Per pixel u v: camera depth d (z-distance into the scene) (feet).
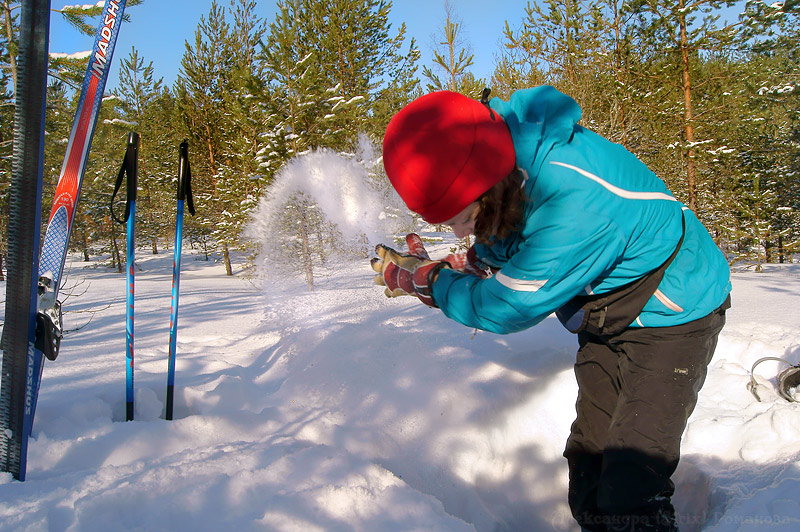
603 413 5.89
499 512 7.20
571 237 4.22
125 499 5.00
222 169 55.88
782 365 9.47
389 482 5.77
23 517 4.72
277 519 4.89
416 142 4.01
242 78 33.24
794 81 42.42
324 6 55.77
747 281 27.71
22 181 5.49
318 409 7.80
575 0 43.06
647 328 5.21
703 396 8.51
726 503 5.92
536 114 4.34
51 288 5.75
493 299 4.51
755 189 49.83
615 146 4.77
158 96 81.82
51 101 29.01
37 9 5.29
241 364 10.12
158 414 7.87
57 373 9.17
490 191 4.09
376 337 9.56
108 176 62.13
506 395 8.07
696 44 40.52
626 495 5.05
